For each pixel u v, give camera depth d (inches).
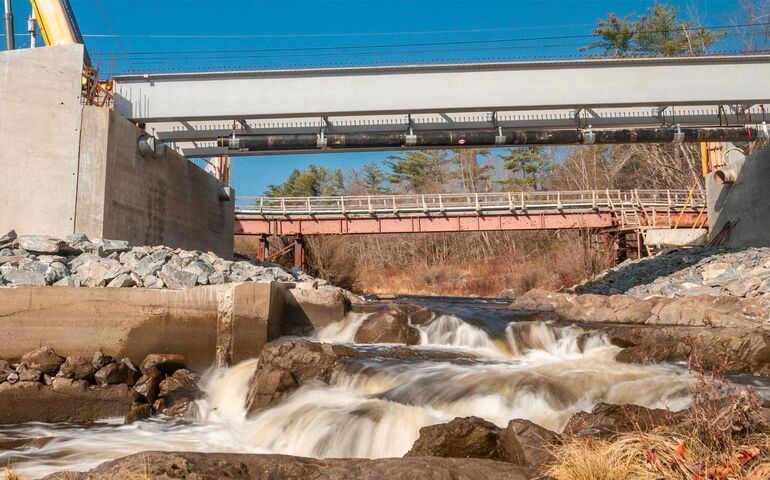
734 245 1183.6
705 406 245.3
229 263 738.8
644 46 2321.6
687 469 215.8
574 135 839.1
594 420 308.7
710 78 804.6
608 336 620.4
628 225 1567.4
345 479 228.2
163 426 471.5
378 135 849.5
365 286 2431.1
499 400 414.3
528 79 816.9
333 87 826.8
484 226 1579.7
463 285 2279.8
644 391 421.7
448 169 3609.7
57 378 499.2
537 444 274.7
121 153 762.8
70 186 718.5
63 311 559.5
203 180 1047.0
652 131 840.3
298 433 408.8
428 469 235.1
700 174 2308.1
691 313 735.1
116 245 687.1
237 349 587.5
